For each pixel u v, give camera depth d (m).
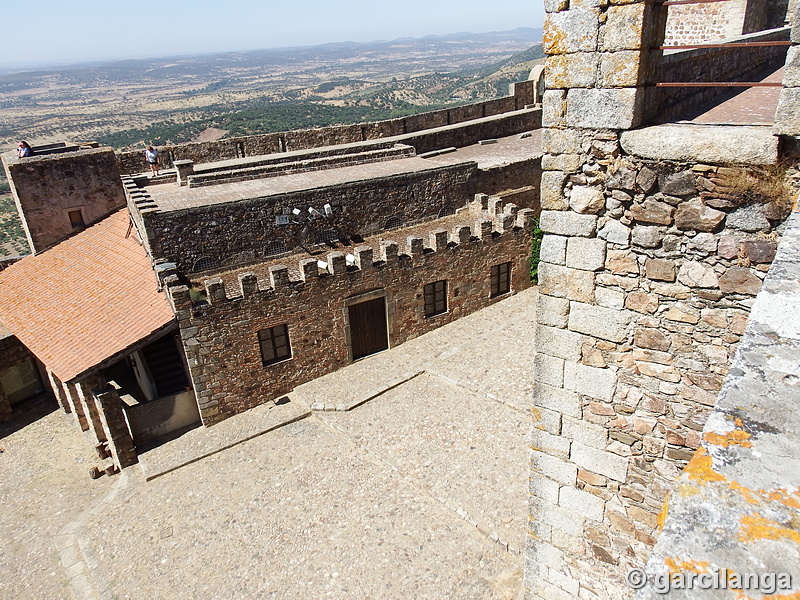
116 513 13.31
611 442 6.79
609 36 5.20
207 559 11.63
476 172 22.84
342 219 19.77
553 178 6.07
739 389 2.46
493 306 21.80
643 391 6.32
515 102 33.50
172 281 15.30
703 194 5.21
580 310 6.44
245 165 21.61
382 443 14.30
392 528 11.75
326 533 11.86
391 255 18.28
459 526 11.60
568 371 6.80
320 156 23.53
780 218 4.89
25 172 19.83
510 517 11.46
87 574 11.84
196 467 14.58
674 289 5.71
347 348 18.33
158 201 17.62
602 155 5.66
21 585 11.84
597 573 7.55
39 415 18.83
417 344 19.47
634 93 5.23
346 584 10.66
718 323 5.57
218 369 15.90
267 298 16.16
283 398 17.23
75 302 17.30
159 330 14.86
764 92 8.48
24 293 18.78
